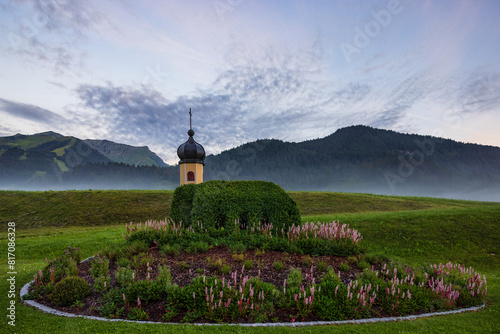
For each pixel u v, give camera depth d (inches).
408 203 1563.7
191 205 528.7
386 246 676.1
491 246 665.6
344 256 419.2
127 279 299.1
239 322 247.0
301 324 243.8
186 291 269.6
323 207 1471.5
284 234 487.5
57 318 249.0
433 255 628.1
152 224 501.7
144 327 231.9
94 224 1167.6
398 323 255.4
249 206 509.0
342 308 264.8
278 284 313.6
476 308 312.8
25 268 444.1
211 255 387.2
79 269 364.5
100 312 262.5
